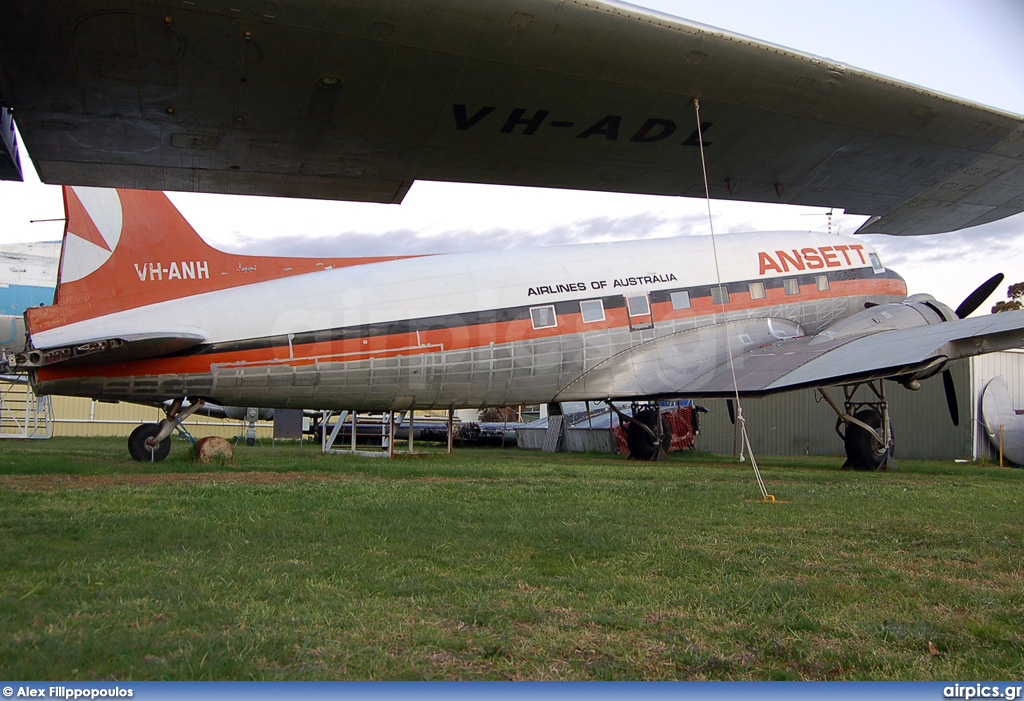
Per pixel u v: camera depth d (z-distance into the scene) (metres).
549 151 4.91
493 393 14.64
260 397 12.70
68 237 11.70
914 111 4.58
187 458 13.04
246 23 3.44
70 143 4.68
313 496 8.27
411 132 4.57
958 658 3.31
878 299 19.19
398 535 5.96
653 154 5.02
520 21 3.56
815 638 3.57
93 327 11.55
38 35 3.51
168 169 5.12
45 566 4.55
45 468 11.02
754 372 14.73
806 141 4.90
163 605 3.78
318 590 4.22
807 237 18.98
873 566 5.05
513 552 5.42
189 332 11.87
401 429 31.50
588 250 16.19
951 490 10.04
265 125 4.45
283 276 13.15
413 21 3.48
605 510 7.52
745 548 5.64
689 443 26.20
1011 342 12.39
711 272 17.06
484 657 3.25
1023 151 5.14
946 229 6.68
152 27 3.45
